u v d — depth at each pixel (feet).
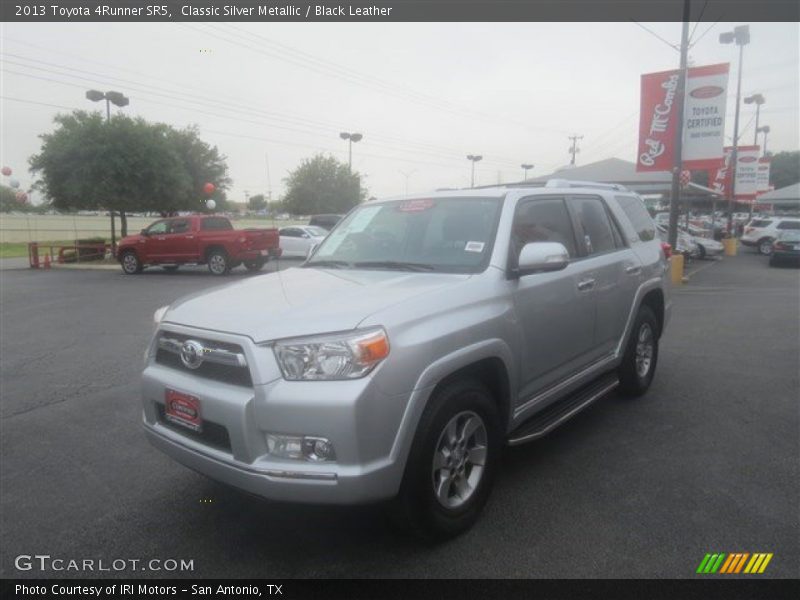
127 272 69.26
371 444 8.89
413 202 14.51
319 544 10.69
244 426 9.09
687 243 81.20
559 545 10.35
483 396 10.93
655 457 13.98
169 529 11.39
